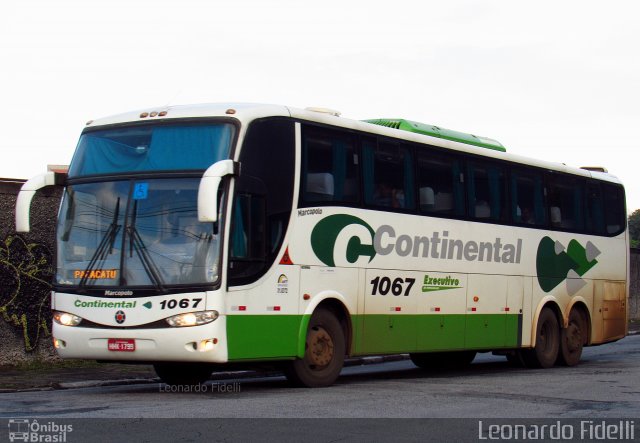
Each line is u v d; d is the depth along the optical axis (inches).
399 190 677.9
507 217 794.2
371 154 653.9
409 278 682.8
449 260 723.4
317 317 606.9
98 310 546.3
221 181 540.7
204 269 532.7
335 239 616.1
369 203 647.8
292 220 581.9
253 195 556.1
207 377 662.5
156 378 718.5
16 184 773.9
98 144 581.9
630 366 862.5
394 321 668.7
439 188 719.1
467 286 743.1
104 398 532.4
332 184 616.4
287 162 581.3
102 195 564.7
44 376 714.2
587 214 908.6
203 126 558.3
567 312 868.0
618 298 951.0
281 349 572.7
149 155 562.6
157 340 531.8
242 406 481.1
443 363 883.4
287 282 577.6
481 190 765.9
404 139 687.7
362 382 663.1
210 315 528.4
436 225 710.5
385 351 660.1
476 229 754.2
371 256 646.5
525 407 492.1
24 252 779.4
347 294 625.6
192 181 546.0
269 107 577.6
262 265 559.5
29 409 467.2
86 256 558.9
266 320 561.6
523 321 809.5
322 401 510.6
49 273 795.4
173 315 530.6
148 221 548.4
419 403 505.4
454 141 748.0
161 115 572.4
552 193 858.1
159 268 538.9
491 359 1020.5
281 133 580.1
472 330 749.3
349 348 631.8
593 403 515.5
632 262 1724.9
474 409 480.1
